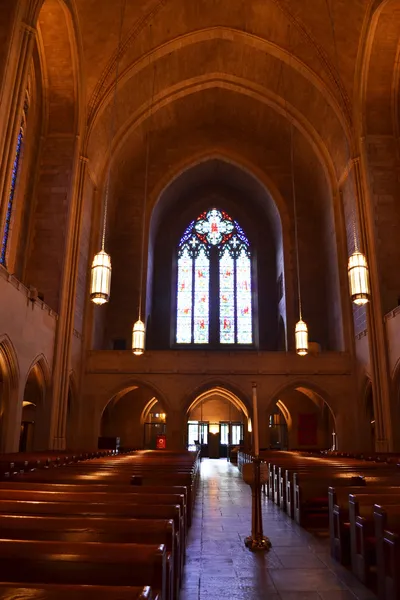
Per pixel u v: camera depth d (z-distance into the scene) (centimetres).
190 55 2544
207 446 3734
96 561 313
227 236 3441
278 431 3347
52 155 2152
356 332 2348
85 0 2019
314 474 940
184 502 637
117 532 393
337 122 2406
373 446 2308
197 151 3064
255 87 2700
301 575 594
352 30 2128
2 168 1352
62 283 2027
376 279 2047
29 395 2139
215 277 3359
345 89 2247
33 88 2102
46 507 479
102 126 2417
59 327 1983
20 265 2019
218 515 1033
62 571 312
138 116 2652
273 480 1278
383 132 2195
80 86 2155
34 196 2100
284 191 3041
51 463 1152
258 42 2361
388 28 2016
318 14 2139
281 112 2709
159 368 2372
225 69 2673
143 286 2886
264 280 3303
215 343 3219
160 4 2150
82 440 2294
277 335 3191
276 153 3088
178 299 3312
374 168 2155
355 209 2225
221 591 534
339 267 2506
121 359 2384
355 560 596
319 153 2658
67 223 2083
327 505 920
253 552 707
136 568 313
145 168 3055
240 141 3092
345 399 2331
